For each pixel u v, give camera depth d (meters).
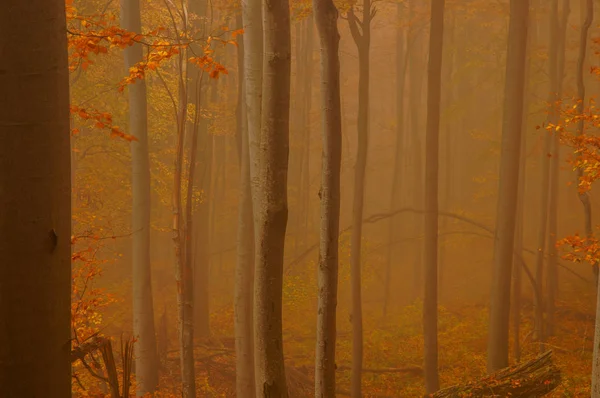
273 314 7.27
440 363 17.81
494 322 14.49
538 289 18.61
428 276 14.79
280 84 7.12
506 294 14.40
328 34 8.43
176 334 19.77
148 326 13.53
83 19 6.41
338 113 8.60
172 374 15.97
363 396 16.05
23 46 2.93
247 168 13.80
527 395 10.10
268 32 7.04
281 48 7.08
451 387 10.62
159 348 16.58
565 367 15.35
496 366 14.48
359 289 14.62
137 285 13.55
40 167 2.97
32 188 2.95
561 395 12.38
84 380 12.20
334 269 8.62
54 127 3.02
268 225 7.19
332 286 8.60
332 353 8.62
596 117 9.58
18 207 2.93
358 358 14.48
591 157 9.62
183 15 9.94
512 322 20.89
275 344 7.32
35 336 2.98
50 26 3.00
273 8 7.01
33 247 2.95
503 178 14.45
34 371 2.98
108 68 18.75
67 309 3.12
